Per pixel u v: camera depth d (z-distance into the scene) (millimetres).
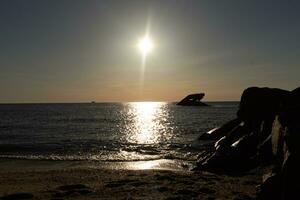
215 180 19641
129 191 16875
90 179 21234
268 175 14438
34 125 77688
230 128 40969
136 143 42719
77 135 54562
